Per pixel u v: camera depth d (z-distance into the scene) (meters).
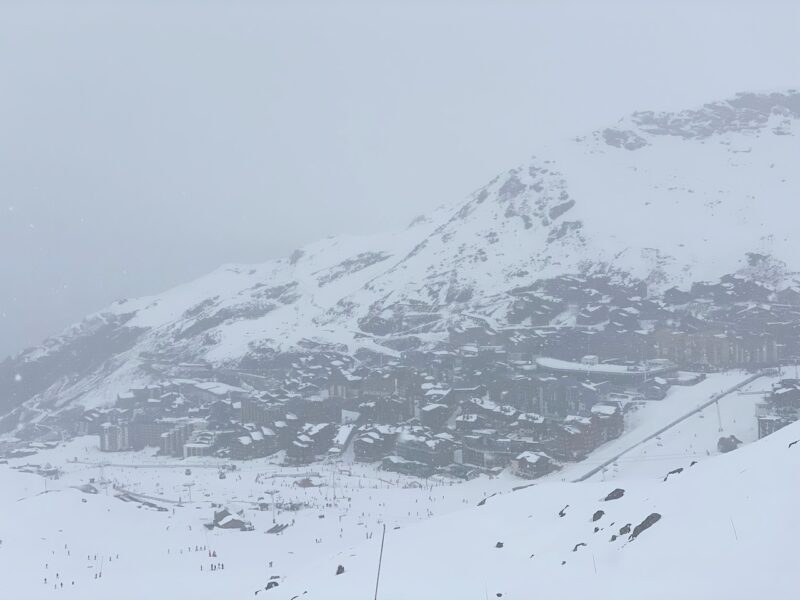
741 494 30.31
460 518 55.75
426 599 34.31
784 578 22.14
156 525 140.75
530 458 191.62
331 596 40.66
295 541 129.88
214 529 139.88
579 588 28.59
